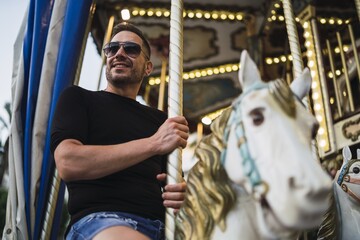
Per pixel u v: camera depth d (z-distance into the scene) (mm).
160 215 2037
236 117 1277
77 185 1946
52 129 1926
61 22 3203
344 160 2746
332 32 6348
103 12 5789
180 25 1969
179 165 1722
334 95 5980
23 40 3285
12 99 3170
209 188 1280
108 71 2277
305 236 2775
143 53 2350
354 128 4758
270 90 1244
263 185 1101
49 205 2857
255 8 6582
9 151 2938
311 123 1226
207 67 7523
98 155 1771
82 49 3285
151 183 2070
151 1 5875
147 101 7422
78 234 1800
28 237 2783
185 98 7938
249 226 1253
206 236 1253
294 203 1032
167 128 1759
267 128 1158
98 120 2051
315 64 5512
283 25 6508
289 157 1084
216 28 6898
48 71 3088
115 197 1903
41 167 2934
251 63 1352
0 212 10117
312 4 5703
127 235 1691
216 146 1328
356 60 5645
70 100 2016
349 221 2447
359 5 4180
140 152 1758
